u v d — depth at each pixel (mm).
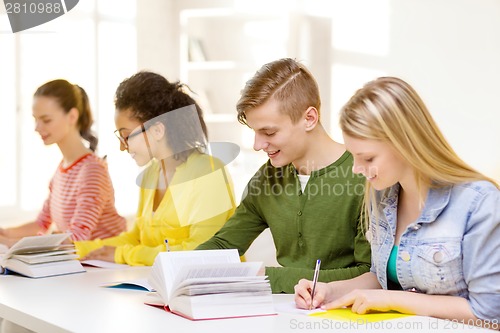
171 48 5785
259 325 1592
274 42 5809
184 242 2482
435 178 1700
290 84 2051
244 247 2387
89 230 2984
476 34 5055
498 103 4980
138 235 2885
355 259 2123
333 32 5633
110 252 2754
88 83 4938
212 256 1889
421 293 1781
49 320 1666
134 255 2645
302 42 5746
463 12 5098
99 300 1923
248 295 1712
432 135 1686
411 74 5316
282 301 1898
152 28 5574
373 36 5477
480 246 1646
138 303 1877
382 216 1851
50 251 2492
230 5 5875
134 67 5363
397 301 1682
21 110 4445
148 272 2459
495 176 4969
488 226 1639
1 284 2223
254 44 5918
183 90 2387
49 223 3289
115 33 5203
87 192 3023
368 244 2070
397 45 5375
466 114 5102
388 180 1708
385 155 1677
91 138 3199
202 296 1674
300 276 2025
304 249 2215
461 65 5121
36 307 1829
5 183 4371
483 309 1645
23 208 4461
